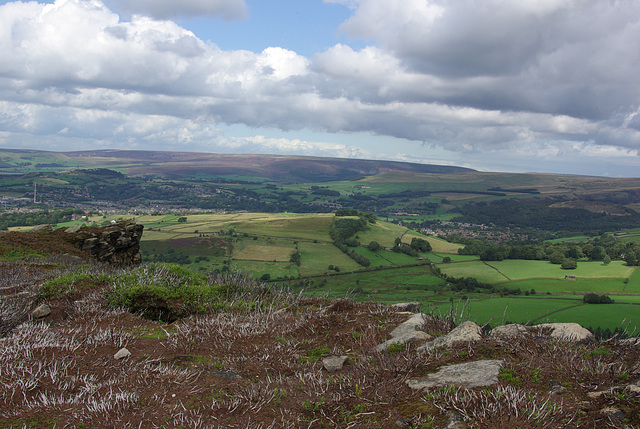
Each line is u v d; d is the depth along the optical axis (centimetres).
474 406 393
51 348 627
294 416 430
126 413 438
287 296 1096
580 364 476
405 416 401
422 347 583
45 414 431
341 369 575
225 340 718
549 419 364
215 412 444
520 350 530
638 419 347
